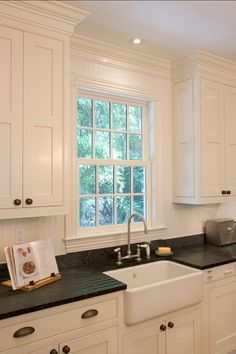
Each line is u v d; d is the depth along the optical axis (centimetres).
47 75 189
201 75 269
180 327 216
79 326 169
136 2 182
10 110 177
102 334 178
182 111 280
